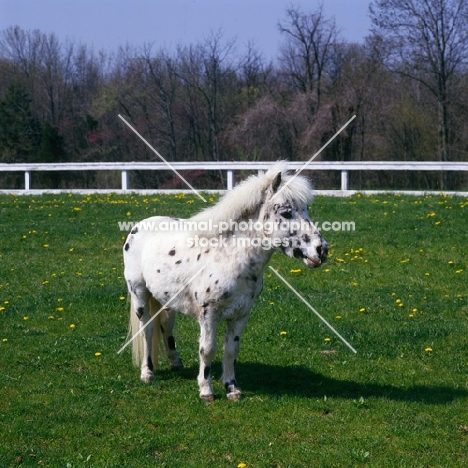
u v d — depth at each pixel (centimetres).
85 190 2322
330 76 4103
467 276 1263
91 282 1276
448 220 1662
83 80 5291
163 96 4450
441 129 3506
